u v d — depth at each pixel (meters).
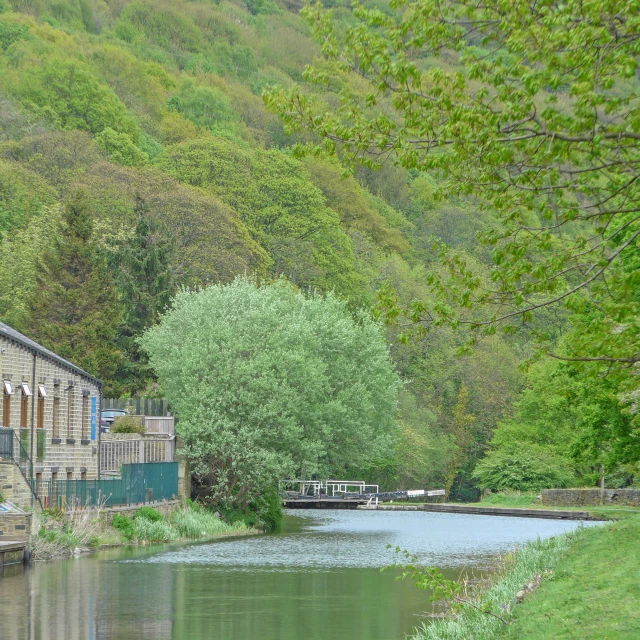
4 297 81.75
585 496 81.56
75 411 53.72
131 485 52.03
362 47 16.53
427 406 108.00
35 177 100.75
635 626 20.41
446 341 110.88
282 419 57.94
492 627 23.16
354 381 67.75
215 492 60.41
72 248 75.69
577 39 15.02
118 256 87.44
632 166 17.08
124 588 32.44
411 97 16.70
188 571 37.44
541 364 95.62
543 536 57.28
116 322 76.19
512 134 16.83
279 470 57.53
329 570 39.19
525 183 17.50
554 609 23.84
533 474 90.38
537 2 15.99
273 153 120.25
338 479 99.62
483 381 109.81
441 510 84.56
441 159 17.02
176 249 93.75
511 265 18.28
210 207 102.06
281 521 64.25
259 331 61.09
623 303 18.86
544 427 94.12
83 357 73.25
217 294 65.38
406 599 31.70
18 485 41.56
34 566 37.56
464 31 16.14
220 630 25.77
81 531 43.41
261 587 33.84
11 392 46.28
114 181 102.25
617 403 42.59
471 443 107.81
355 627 26.61
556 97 16.05
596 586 25.97
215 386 58.59
